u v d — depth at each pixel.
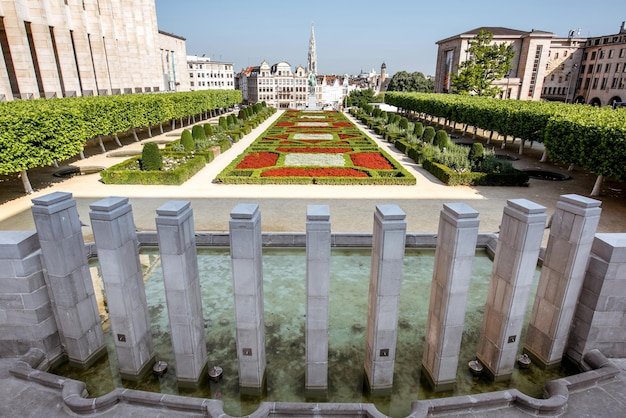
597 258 8.19
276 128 50.22
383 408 7.90
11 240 7.86
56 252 7.80
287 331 10.16
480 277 13.16
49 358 8.70
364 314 10.97
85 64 45.28
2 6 33.62
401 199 20.59
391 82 135.25
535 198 21.11
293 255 14.54
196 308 8.05
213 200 20.08
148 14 62.72
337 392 8.24
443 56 93.50
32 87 36.22
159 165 24.33
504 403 7.33
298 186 23.00
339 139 40.62
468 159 26.89
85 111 29.45
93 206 7.29
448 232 7.23
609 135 19.97
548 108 34.00
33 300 8.17
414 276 13.06
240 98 96.38
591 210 7.61
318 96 150.50
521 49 82.50
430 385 8.37
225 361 9.07
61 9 40.56
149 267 13.77
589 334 8.52
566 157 23.59
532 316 9.21
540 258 13.62
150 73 63.94
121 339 8.27
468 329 10.32
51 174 25.98
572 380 7.79
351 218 17.48
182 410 7.21
